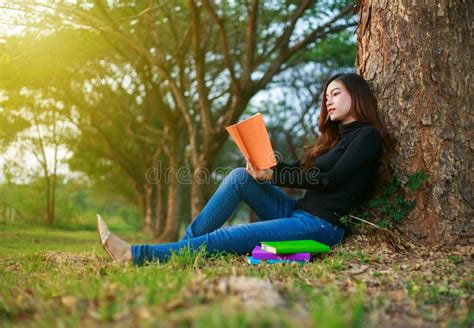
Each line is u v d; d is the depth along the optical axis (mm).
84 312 1721
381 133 3643
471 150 3506
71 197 20547
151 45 10609
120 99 13500
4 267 3350
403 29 3656
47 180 14047
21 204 13586
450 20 3602
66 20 5934
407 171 3543
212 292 1865
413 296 2236
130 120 13859
